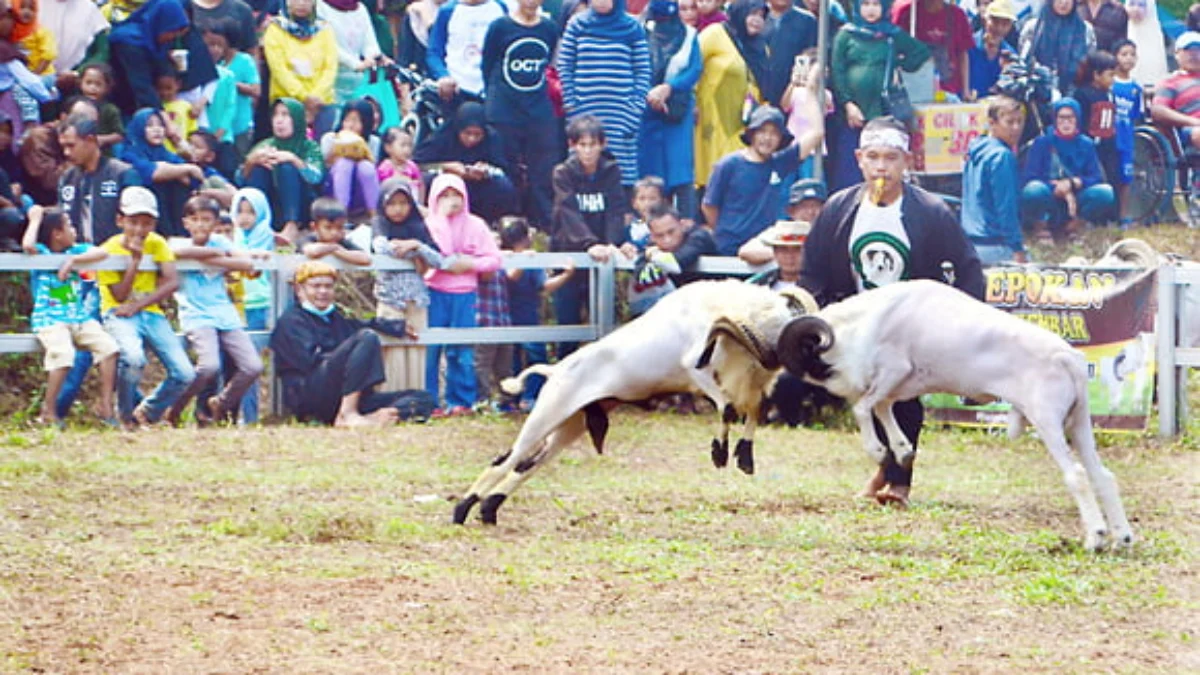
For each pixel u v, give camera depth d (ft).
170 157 57.93
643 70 64.08
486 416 57.00
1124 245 57.21
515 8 63.57
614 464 48.34
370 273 64.49
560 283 59.93
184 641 27.43
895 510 41.29
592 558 34.42
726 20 66.13
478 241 58.08
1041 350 36.52
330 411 55.01
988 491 44.88
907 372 37.65
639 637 28.14
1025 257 68.85
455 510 38.42
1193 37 76.23
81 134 55.01
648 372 37.27
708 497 42.86
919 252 42.88
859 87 66.74
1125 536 36.29
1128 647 28.30
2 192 54.85
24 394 54.80
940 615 30.12
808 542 36.68
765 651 27.48
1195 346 55.36
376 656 26.73
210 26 60.03
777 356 36.86
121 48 57.98
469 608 29.89
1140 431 55.16
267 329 56.65
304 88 61.26
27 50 57.11
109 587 30.96
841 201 43.55
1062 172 72.08
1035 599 31.35
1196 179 75.97
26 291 58.39
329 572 32.50
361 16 63.36
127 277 52.31
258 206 57.31
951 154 69.31
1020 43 73.26
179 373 53.16
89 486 41.86
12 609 29.22
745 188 62.59
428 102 63.46
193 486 42.47
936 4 69.77
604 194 60.39
